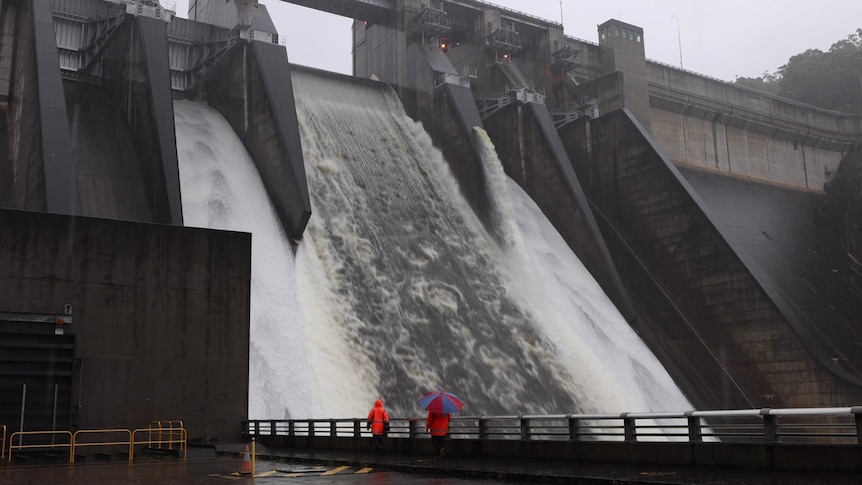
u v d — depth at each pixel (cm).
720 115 8325
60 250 2762
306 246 4603
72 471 1902
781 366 5234
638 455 1783
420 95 6334
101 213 4191
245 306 3045
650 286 5959
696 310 5709
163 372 2842
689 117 8144
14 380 2556
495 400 4256
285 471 1870
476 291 5031
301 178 4541
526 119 6322
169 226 2955
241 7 5419
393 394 3956
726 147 8388
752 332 5388
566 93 6956
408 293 4700
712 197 7606
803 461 1505
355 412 3731
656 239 6019
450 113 6003
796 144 9094
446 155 6022
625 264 6147
